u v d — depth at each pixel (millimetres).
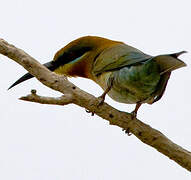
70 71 13172
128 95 11812
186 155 11078
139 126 11203
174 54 10148
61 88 10812
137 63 11203
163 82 11375
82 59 12977
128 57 11617
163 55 10305
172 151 11133
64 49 13055
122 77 11516
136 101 11906
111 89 11984
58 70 13133
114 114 11188
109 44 12867
